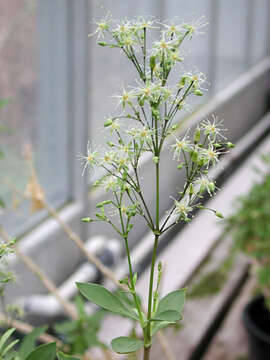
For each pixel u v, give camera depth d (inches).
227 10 237.5
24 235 122.3
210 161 36.8
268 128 301.0
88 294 36.7
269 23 315.0
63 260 134.7
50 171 130.0
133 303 40.3
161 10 165.2
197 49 205.8
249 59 281.1
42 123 124.6
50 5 121.6
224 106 232.8
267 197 111.3
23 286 118.6
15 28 113.0
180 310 37.5
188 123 185.6
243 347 133.3
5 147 112.0
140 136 34.3
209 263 165.3
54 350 36.9
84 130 134.0
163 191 181.6
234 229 116.4
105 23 35.3
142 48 35.0
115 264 139.9
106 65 140.9
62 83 129.0
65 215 133.5
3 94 112.0
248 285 158.1
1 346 39.3
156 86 33.6
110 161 35.6
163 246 178.5
